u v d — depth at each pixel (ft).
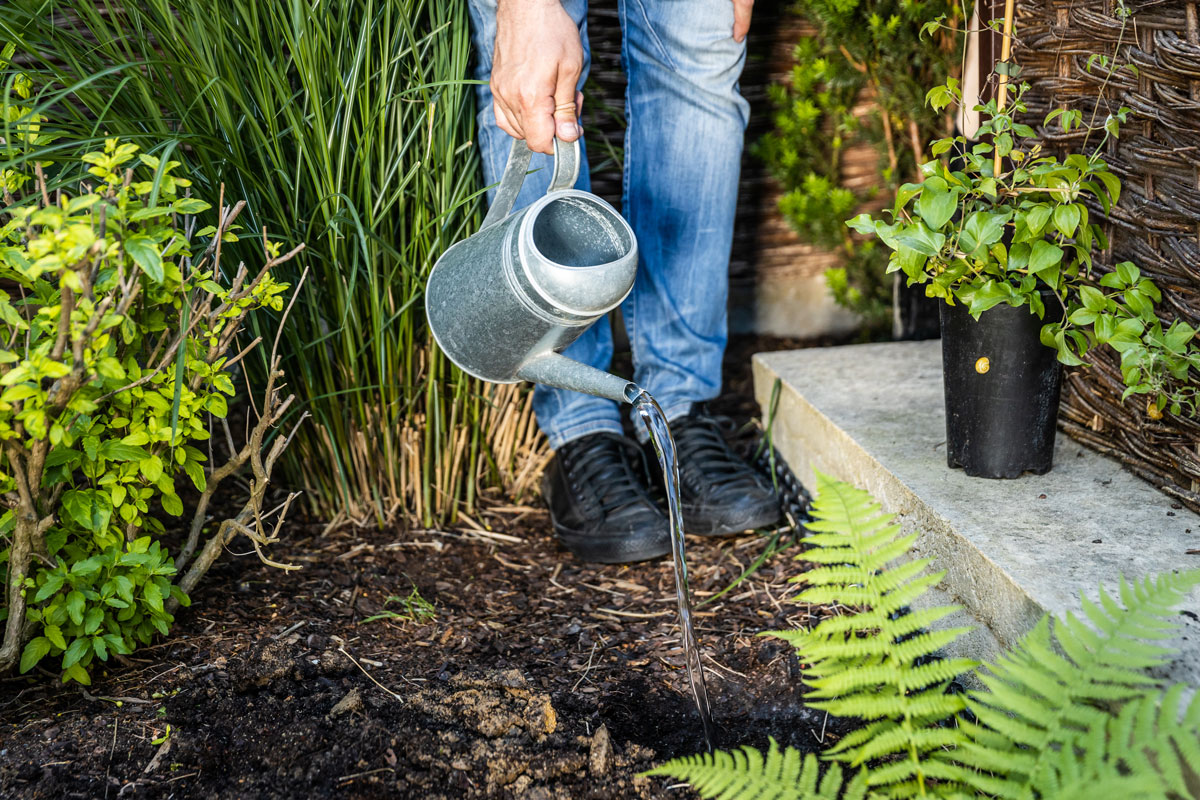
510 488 6.80
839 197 7.60
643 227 6.16
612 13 7.35
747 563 5.81
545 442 7.00
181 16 5.13
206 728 4.09
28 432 3.90
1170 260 4.32
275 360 4.42
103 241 3.39
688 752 4.24
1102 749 2.89
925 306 7.54
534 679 4.69
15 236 3.99
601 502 5.89
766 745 4.28
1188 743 2.76
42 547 4.08
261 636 4.81
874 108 7.63
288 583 5.43
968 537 4.23
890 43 6.99
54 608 4.10
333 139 5.49
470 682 4.45
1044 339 4.37
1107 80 4.31
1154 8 4.19
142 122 5.13
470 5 5.40
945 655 4.42
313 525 6.20
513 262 3.92
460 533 6.28
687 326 6.26
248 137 5.53
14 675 4.36
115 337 4.05
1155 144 4.29
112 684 4.34
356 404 6.02
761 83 7.91
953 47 6.86
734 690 4.66
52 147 4.00
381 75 5.33
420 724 4.17
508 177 4.45
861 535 3.64
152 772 3.84
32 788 3.72
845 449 5.48
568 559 6.01
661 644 5.03
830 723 4.40
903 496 4.81
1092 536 4.19
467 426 6.38
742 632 5.07
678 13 5.51
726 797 3.24
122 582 4.09
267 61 5.13
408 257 5.87
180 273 3.89
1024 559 4.01
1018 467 4.76
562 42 4.09
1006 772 3.49
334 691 4.42
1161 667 3.31
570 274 3.80
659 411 4.13
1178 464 4.45
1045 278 4.22
